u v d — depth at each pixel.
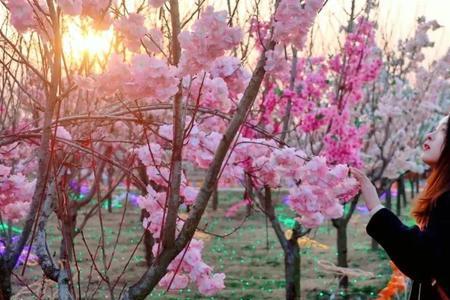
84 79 2.18
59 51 2.32
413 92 11.72
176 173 2.25
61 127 3.08
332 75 9.20
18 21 2.32
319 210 2.80
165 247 2.27
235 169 3.07
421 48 11.04
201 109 2.76
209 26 2.09
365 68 8.41
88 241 12.95
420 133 13.35
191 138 2.92
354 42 8.45
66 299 2.45
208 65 2.13
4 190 3.32
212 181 2.25
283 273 10.63
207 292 2.78
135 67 2.12
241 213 18.66
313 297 8.85
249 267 11.08
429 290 2.35
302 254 12.18
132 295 2.26
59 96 2.33
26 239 2.50
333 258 11.73
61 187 2.64
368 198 2.48
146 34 2.26
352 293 9.05
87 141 2.82
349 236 15.20
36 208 2.45
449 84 12.48
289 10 2.19
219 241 13.67
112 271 9.52
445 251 2.26
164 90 2.13
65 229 2.50
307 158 2.82
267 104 7.37
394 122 11.52
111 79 2.15
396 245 2.31
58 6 2.27
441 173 2.43
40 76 2.36
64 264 2.86
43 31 2.40
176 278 2.84
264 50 2.24
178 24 2.23
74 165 2.81
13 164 4.46
